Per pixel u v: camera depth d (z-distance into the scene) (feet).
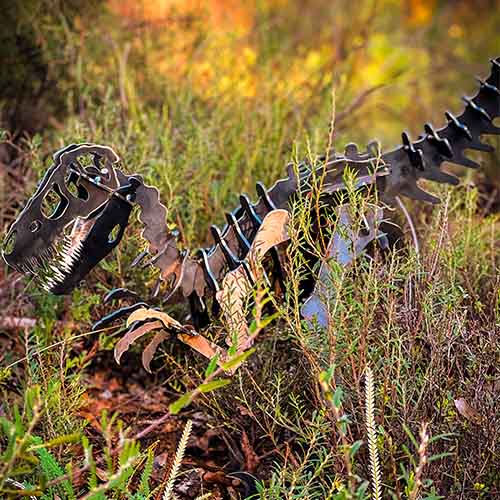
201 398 6.13
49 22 9.16
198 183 7.30
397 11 16.99
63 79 9.23
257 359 6.04
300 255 5.49
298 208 5.69
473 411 5.32
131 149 7.22
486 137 8.80
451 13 17.69
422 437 4.69
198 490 5.90
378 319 5.81
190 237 6.91
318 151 7.66
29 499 5.08
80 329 6.81
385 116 12.61
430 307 5.50
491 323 5.70
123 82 8.80
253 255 5.57
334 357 5.29
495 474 5.30
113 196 5.51
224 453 6.28
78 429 5.66
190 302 5.85
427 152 6.26
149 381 6.91
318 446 5.70
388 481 5.30
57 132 8.33
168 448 6.22
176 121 8.38
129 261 6.64
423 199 6.27
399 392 5.39
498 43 16.39
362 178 6.01
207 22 10.37
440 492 5.35
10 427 4.58
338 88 9.80
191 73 9.48
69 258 5.48
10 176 8.14
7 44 9.11
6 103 9.16
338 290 5.31
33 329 6.61
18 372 6.55
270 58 10.17
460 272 6.31
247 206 5.79
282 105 8.59
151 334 6.56
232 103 8.70
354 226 5.52
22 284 6.97
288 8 13.52
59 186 5.41
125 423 6.44
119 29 9.87
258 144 7.74
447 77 13.74
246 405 5.90
